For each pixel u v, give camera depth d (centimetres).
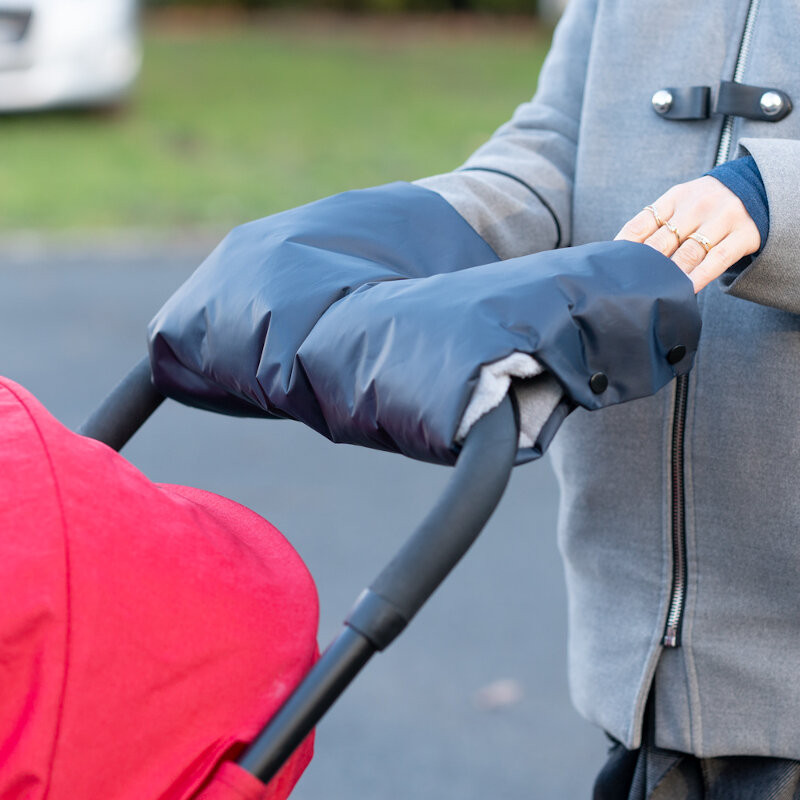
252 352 153
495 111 1683
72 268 927
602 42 188
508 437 130
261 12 2803
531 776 360
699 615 181
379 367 135
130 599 130
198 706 131
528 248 187
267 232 166
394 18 2795
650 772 190
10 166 1226
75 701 126
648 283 142
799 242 151
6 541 128
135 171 1238
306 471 575
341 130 1517
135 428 178
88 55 1309
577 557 194
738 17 176
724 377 175
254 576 140
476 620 440
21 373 690
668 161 181
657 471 183
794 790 182
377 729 381
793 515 173
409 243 170
